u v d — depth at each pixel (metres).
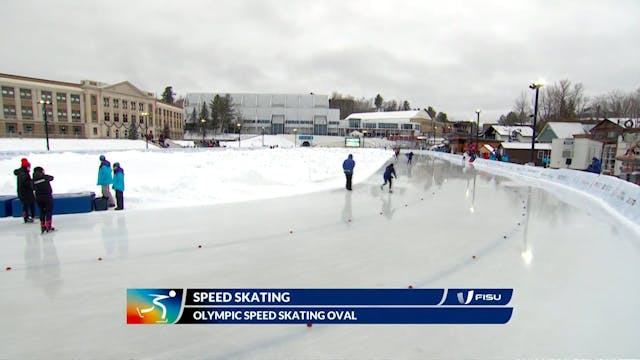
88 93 68.75
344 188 14.84
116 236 7.23
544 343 3.52
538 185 16.91
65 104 66.69
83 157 22.73
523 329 3.79
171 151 33.16
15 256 6.00
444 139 95.69
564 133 42.97
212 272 5.37
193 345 3.52
